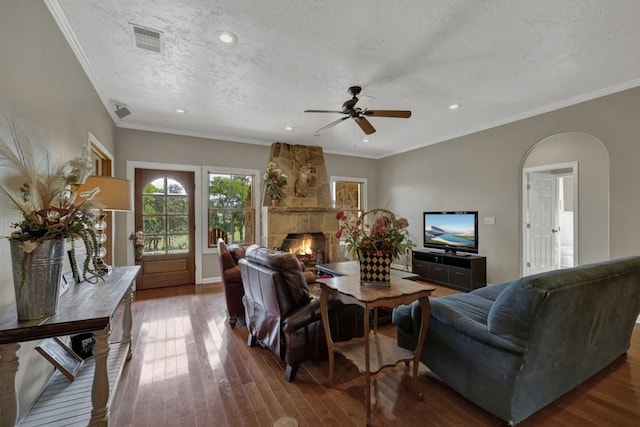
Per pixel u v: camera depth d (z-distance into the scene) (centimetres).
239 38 239
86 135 286
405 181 642
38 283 127
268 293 225
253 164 561
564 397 193
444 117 434
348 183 704
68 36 229
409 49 255
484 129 476
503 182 452
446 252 520
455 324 188
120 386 205
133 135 461
